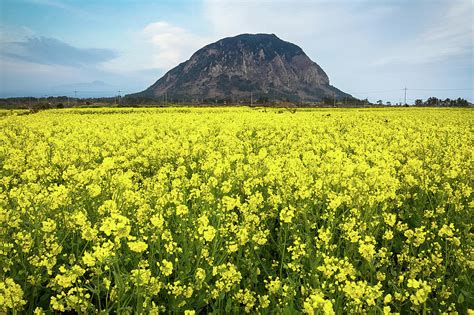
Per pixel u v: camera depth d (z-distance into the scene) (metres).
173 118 31.53
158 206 7.41
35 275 5.32
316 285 5.39
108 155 15.52
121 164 12.77
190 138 16.94
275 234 7.91
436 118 35.53
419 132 22.02
